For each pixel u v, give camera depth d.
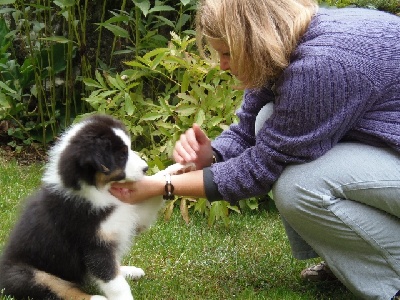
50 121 3.10
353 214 1.62
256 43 1.55
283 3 1.58
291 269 2.00
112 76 2.85
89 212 1.73
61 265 1.77
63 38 2.88
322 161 1.63
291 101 1.57
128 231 1.80
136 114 2.66
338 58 1.53
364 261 1.66
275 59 1.55
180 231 2.31
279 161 1.65
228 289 1.87
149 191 1.76
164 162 2.51
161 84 2.88
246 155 1.70
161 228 2.33
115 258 1.76
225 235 2.30
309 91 1.54
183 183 1.73
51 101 3.10
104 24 2.71
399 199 1.60
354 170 1.60
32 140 3.16
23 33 3.17
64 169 1.72
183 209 2.38
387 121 1.59
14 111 3.09
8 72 3.12
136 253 2.10
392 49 1.56
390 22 1.61
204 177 1.72
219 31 1.59
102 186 1.75
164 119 2.55
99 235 1.73
